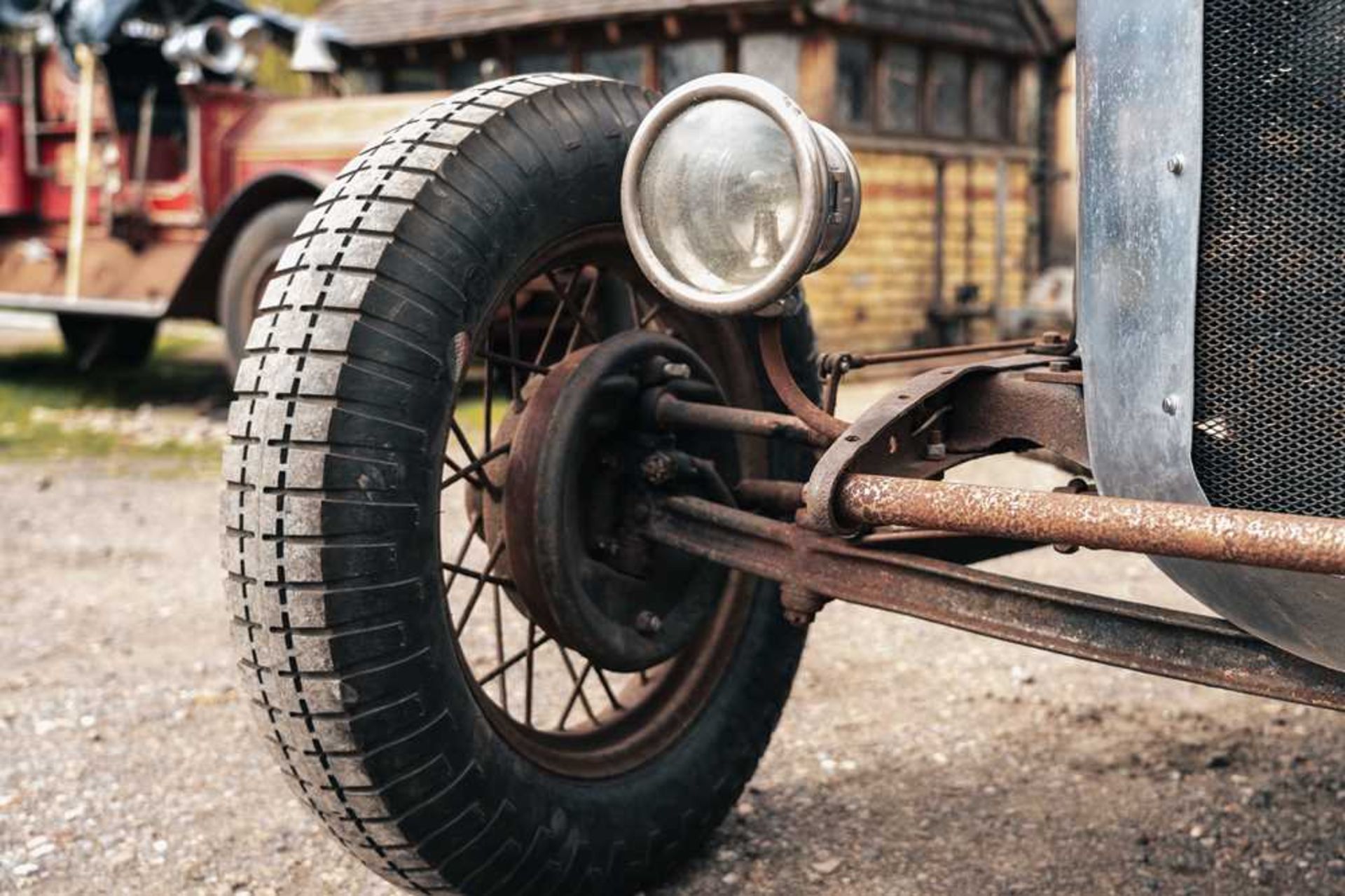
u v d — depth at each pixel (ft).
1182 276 5.29
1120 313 5.52
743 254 5.62
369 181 6.42
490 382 7.14
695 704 7.77
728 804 7.78
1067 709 10.35
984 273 37.01
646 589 7.16
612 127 7.15
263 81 44.11
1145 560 15.08
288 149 24.38
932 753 9.50
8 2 27.35
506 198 6.60
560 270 7.48
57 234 27.96
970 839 8.14
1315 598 5.24
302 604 5.92
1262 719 10.16
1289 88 4.98
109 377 30.48
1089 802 8.66
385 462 6.04
